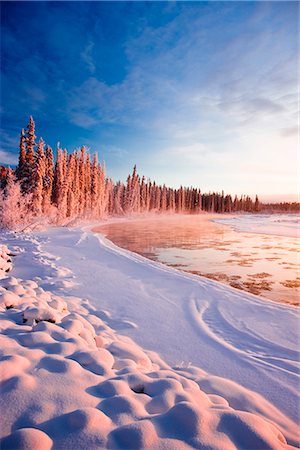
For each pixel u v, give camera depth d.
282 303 6.77
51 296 5.96
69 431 1.82
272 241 20.48
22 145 32.53
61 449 1.69
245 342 4.66
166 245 18.17
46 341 3.11
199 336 4.85
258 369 3.83
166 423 2.00
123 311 5.93
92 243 16.59
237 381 3.55
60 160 38.69
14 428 1.83
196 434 1.90
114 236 23.77
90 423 1.87
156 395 2.47
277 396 3.23
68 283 7.72
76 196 40.44
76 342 3.22
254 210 136.25
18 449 1.60
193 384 2.90
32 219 26.12
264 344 4.59
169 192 94.75
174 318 5.62
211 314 5.87
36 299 5.01
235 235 24.83
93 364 2.82
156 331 5.02
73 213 37.25
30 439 1.65
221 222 48.16
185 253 14.96
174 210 92.31
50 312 3.92
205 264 12.05
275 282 9.14
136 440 1.77
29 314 3.82
